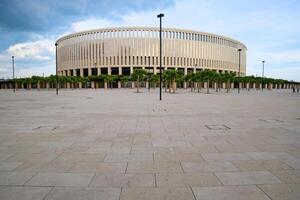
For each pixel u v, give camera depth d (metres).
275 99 29.12
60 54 112.00
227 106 19.09
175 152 6.18
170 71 49.38
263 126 9.91
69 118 12.27
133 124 10.40
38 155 5.96
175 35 95.44
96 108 17.38
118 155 5.94
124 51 92.69
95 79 88.31
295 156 5.81
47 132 8.74
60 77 77.69
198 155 5.92
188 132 8.70
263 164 5.25
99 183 4.28
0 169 5.01
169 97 32.66
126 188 4.08
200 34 100.44
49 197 3.78
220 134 8.35
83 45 98.81
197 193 3.88
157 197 3.76
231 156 5.83
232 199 3.68
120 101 24.70
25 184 4.26
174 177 4.54
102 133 8.54
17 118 12.33
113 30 93.25
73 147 6.68
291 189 4.02
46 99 28.53
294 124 10.40
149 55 93.25
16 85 89.88
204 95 39.50
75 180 4.42
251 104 21.25
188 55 97.62
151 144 7.00
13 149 6.51
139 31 92.88
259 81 80.00
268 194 3.84
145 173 4.75
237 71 116.94
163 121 11.23
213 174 4.69
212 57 104.31
